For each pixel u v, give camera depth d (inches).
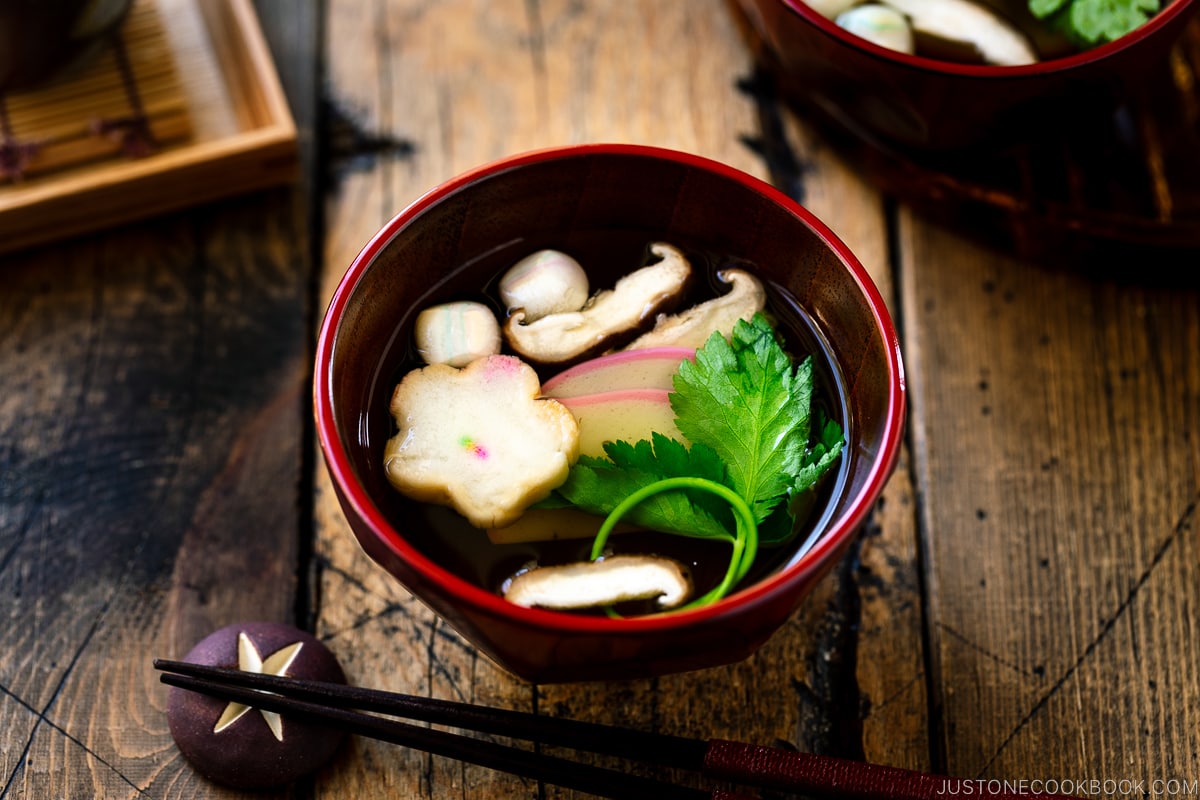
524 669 19.9
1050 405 23.4
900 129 23.4
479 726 20.6
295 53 25.5
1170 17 22.2
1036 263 24.2
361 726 20.6
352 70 25.5
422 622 22.0
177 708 21.0
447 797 21.2
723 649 19.4
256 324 23.8
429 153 25.0
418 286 21.1
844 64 22.6
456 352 20.9
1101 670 22.0
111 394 23.3
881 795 19.9
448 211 20.5
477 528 20.3
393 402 20.6
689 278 21.3
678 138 25.1
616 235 21.6
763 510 20.1
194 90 25.0
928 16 23.9
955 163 24.0
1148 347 23.8
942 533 22.7
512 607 18.6
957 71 21.9
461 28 25.8
